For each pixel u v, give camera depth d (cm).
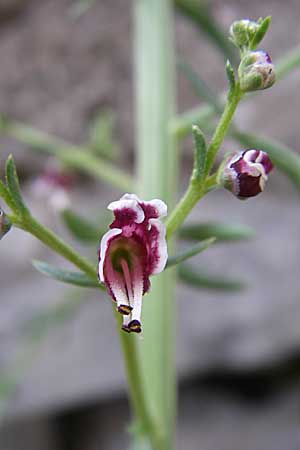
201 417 20
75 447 20
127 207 8
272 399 20
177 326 19
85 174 20
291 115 19
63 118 20
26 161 20
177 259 8
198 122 12
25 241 19
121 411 20
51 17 20
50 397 19
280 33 19
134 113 20
